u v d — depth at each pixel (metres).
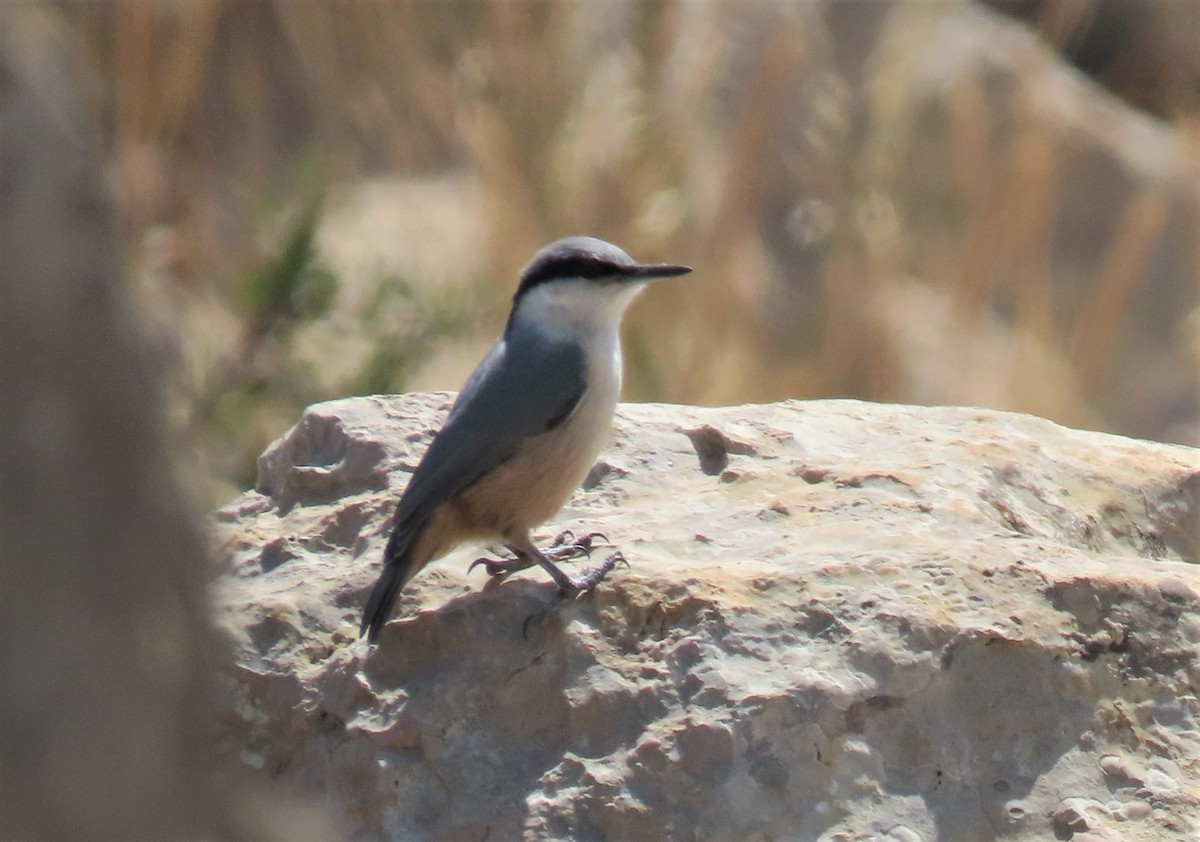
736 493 9.28
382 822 7.58
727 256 15.73
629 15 16.55
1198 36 23.91
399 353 15.37
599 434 8.65
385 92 17.25
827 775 7.24
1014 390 16.61
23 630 4.59
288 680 8.20
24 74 4.93
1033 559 8.11
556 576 8.16
